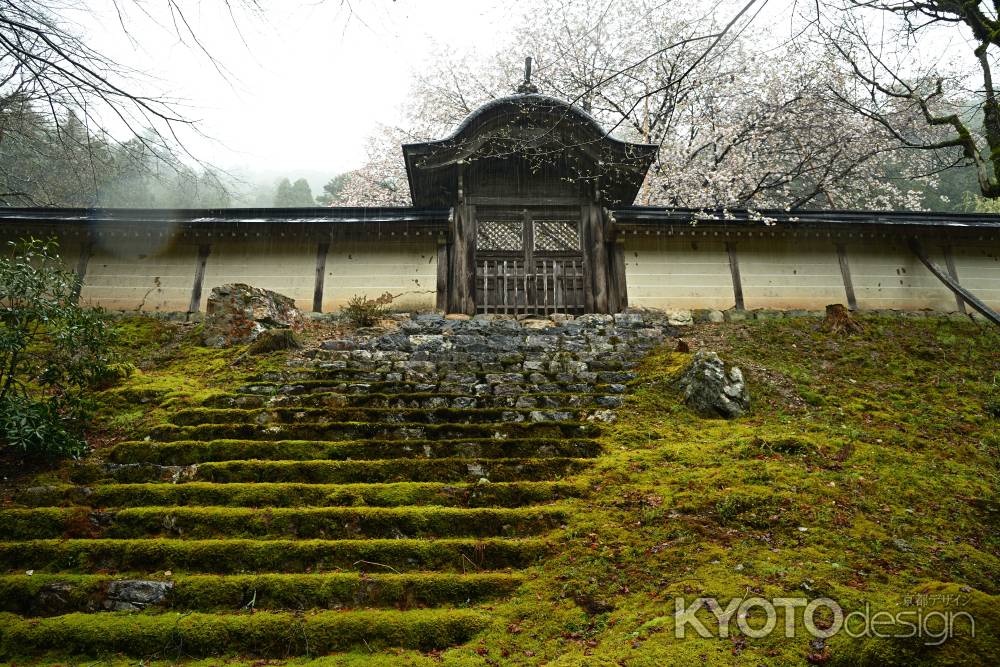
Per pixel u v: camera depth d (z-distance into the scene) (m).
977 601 3.45
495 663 3.65
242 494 5.39
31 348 8.02
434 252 12.23
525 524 5.15
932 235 12.13
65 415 6.71
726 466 6.05
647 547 4.76
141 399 7.50
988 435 7.16
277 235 11.71
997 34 7.92
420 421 7.25
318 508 5.19
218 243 11.97
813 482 5.67
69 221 11.07
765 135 18.47
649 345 10.20
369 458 6.29
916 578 4.36
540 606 4.17
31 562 4.59
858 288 12.20
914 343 10.10
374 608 4.24
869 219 11.92
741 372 8.38
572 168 12.80
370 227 11.71
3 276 6.26
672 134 18.64
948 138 17.22
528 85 13.28
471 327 10.75
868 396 8.24
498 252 12.38
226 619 3.99
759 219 11.70
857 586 4.21
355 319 11.06
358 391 8.11
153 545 4.67
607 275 12.29
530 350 10.02
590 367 9.18
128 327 10.48
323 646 3.86
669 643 3.63
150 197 15.14
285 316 10.70
